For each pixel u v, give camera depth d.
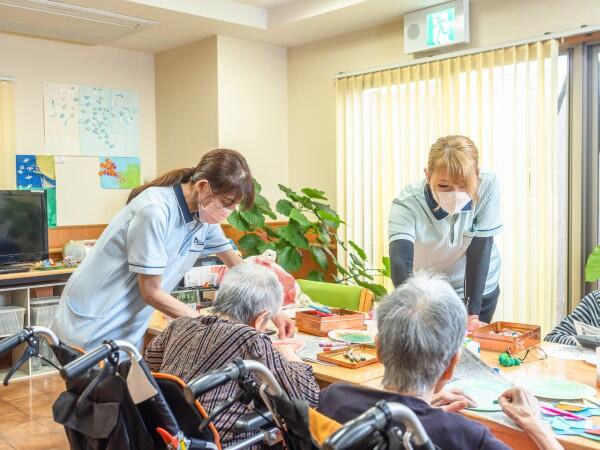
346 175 4.93
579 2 3.68
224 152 2.18
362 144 4.82
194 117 5.24
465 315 1.29
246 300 1.84
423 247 2.71
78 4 4.16
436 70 4.31
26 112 4.90
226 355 1.70
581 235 3.88
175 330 1.85
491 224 2.62
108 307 2.22
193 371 1.71
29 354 1.38
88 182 5.22
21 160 4.86
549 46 3.77
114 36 4.95
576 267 3.91
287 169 5.52
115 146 5.38
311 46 5.25
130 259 2.14
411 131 4.51
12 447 3.21
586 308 2.52
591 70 3.83
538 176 3.86
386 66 4.57
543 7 3.84
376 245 4.77
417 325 1.24
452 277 2.86
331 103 5.13
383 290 4.38
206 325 1.79
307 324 2.59
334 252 5.12
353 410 1.25
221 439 1.71
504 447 1.17
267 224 5.26
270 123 5.37
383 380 1.31
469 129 4.15
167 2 4.29
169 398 1.44
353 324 2.60
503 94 4.02
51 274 4.37
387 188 4.65
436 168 2.31
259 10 4.80
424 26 4.33
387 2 4.20
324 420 1.12
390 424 0.90
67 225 5.10
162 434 1.32
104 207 5.32
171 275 2.35
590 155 3.85
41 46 4.95
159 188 2.23
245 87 5.18
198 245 2.48
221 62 5.02
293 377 1.72
